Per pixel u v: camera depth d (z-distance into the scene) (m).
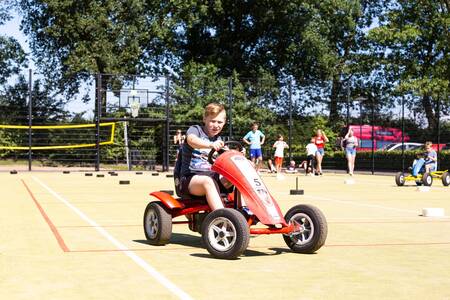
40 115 30.55
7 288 4.69
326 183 20.19
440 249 6.69
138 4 39.44
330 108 33.06
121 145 31.89
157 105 31.80
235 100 33.56
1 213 10.09
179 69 42.12
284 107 33.44
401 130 29.52
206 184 6.43
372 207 11.70
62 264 5.65
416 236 7.71
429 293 4.62
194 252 6.36
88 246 6.71
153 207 6.84
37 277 5.08
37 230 8.00
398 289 4.74
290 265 5.70
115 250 6.46
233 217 5.86
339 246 6.87
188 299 4.36
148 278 5.06
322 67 43.97
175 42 42.41
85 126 29.52
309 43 42.38
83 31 38.97
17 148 28.45
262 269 5.49
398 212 10.75
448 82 38.34
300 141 33.12
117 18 39.81
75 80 38.66
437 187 18.50
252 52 44.62
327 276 5.21
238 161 6.30
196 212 6.70
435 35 41.56
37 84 30.66
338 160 32.50
